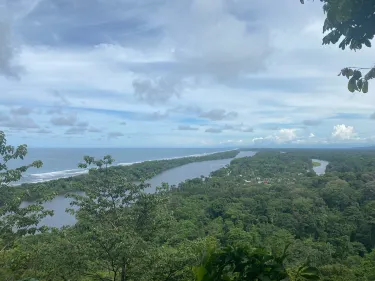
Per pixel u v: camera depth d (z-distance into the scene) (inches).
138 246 241.3
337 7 79.7
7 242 216.8
